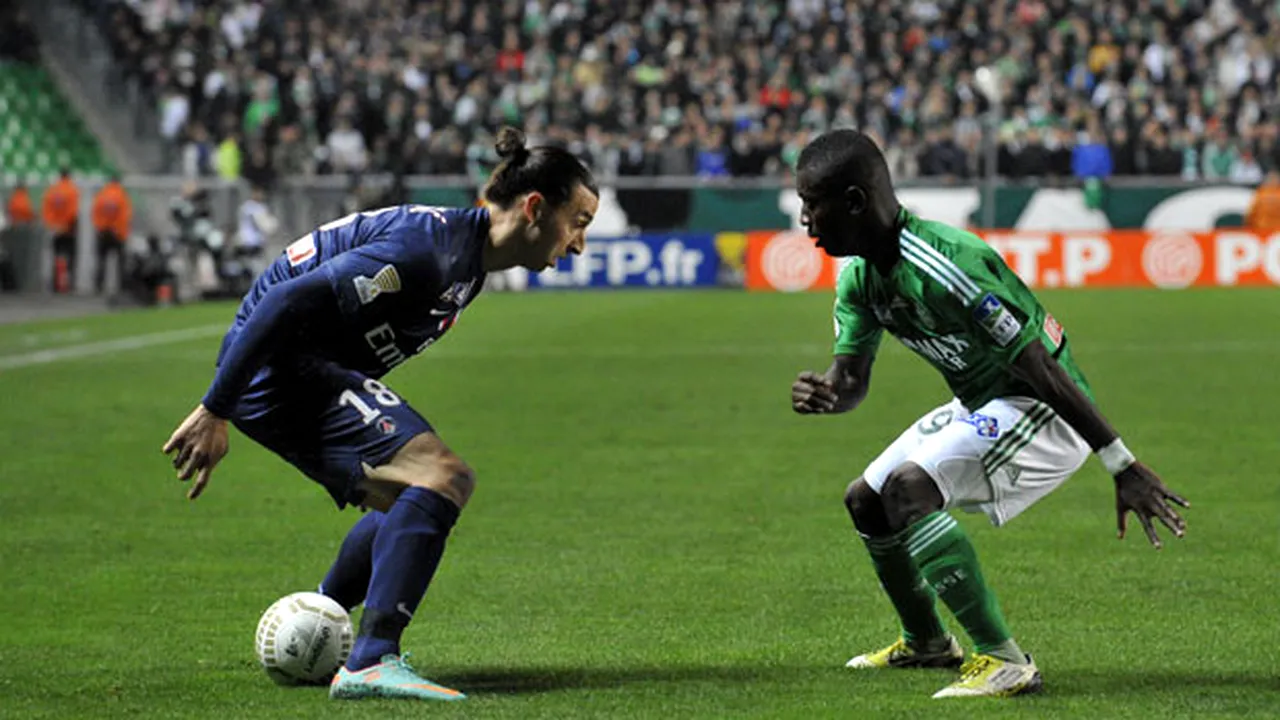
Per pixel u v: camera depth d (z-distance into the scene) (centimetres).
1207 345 6625
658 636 2300
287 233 10319
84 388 5559
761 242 10344
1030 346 1822
